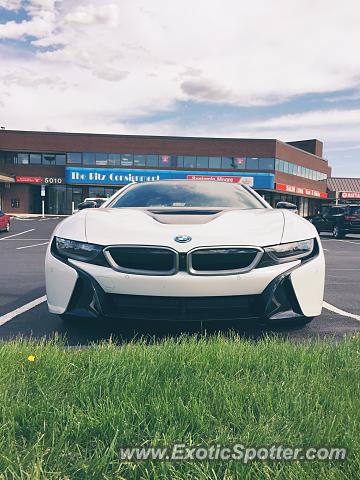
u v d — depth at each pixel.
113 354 2.04
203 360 1.98
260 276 2.43
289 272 2.50
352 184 55.84
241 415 1.49
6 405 1.53
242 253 2.46
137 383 1.68
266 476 1.17
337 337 2.78
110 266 2.47
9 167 37.56
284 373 1.84
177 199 3.65
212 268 2.44
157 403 1.53
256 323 2.50
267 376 1.84
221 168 38.16
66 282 2.54
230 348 2.16
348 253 11.04
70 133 37.19
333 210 18.73
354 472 1.20
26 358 2.00
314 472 1.19
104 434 1.38
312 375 1.84
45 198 38.69
